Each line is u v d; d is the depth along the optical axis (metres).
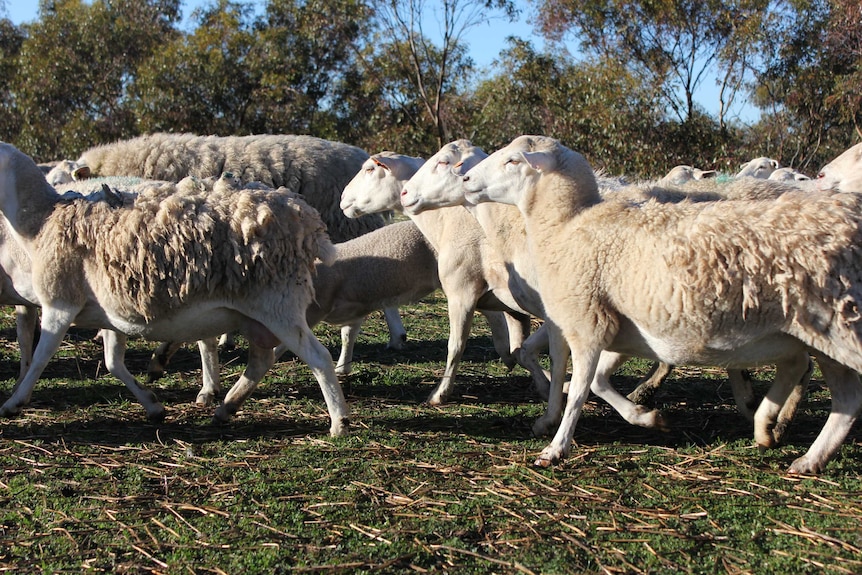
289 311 5.92
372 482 5.14
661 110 25.69
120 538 4.38
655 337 5.21
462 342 7.25
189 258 5.74
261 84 35.59
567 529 4.46
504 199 5.70
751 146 27.67
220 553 4.21
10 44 44.88
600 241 5.27
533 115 30.61
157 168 10.47
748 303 4.85
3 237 6.98
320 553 4.20
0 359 8.60
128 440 6.02
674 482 5.13
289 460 5.55
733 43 26.70
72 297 6.03
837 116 27.44
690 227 5.00
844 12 25.86
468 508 4.73
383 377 8.12
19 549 4.26
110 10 39.66
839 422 5.21
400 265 7.77
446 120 34.47
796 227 4.78
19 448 5.77
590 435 6.15
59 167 10.75
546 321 6.09
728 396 7.41
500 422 6.54
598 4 28.09
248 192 5.92
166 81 35.19
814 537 4.32
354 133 36.66
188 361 8.67
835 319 4.76
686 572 3.98
